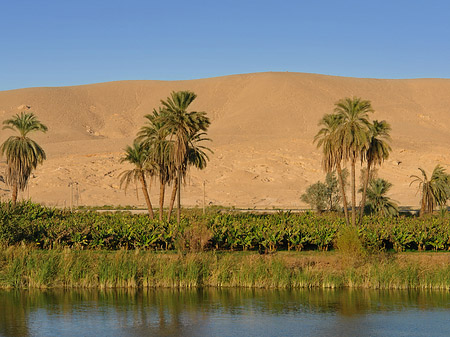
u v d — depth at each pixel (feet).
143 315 82.94
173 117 150.00
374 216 193.67
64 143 580.71
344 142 152.35
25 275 98.07
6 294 93.40
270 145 501.56
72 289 96.53
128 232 123.03
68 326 77.71
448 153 488.85
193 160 167.84
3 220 118.52
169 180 170.71
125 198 366.84
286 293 95.96
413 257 114.62
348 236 108.27
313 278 100.12
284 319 81.92
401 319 82.33
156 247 125.70
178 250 112.98
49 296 92.32
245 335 74.84
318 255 117.70
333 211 236.84
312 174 424.05
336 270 103.60
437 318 82.48
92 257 102.99
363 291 97.76
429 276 99.91
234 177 408.46
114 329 76.79
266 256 109.81
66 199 358.02
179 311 84.89
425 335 75.36
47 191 374.43
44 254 103.86
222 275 99.55
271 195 374.63
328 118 163.02
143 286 97.91
